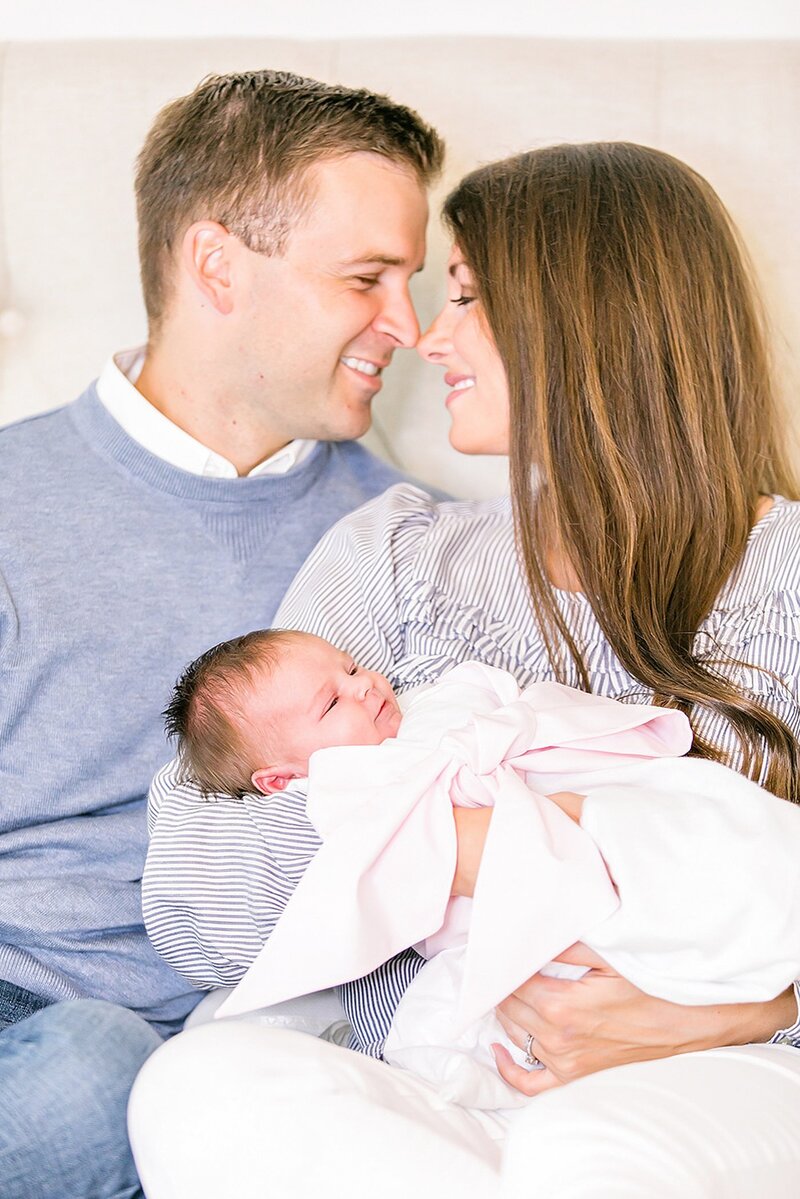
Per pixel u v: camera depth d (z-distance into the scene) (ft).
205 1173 2.80
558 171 4.31
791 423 5.09
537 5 5.62
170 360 4.72
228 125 4.48
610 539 3.93
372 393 4.85
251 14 5.70
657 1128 2.57
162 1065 3.02
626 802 3.12
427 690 3.79
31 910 3.92
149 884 3.70
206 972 3.78
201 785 3.82
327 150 4.41
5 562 4.28
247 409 4.71
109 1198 3.27
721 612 3.88
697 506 3.96
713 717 3.69
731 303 4.26
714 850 2.99
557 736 3.43
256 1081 2.89
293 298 4.49
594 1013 3.12
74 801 4.21
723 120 5.11
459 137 5.24
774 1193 2.57
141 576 4.41
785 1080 2.90
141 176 4.75
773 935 2.89
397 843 3.26
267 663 3.74
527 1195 2.51
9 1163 3.13
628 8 5.59
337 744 3.67
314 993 3.89
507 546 4.29
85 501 4.45
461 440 4.51
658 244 4.14
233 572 4.54
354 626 4.15
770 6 5.51
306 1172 2.73
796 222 5.09
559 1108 2.66
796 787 3.56
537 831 3.08
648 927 2.95
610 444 3.97
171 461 4.59
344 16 5.69
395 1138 2.75
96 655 4.27
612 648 3.90
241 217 4.45
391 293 4.67
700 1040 3.15
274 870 3.59
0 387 5.37
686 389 4.02
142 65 5.28
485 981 3.00
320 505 4.83
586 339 4.03
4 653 4.18
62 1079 3.23
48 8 5.74
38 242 5.30
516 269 4.14
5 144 5.27
